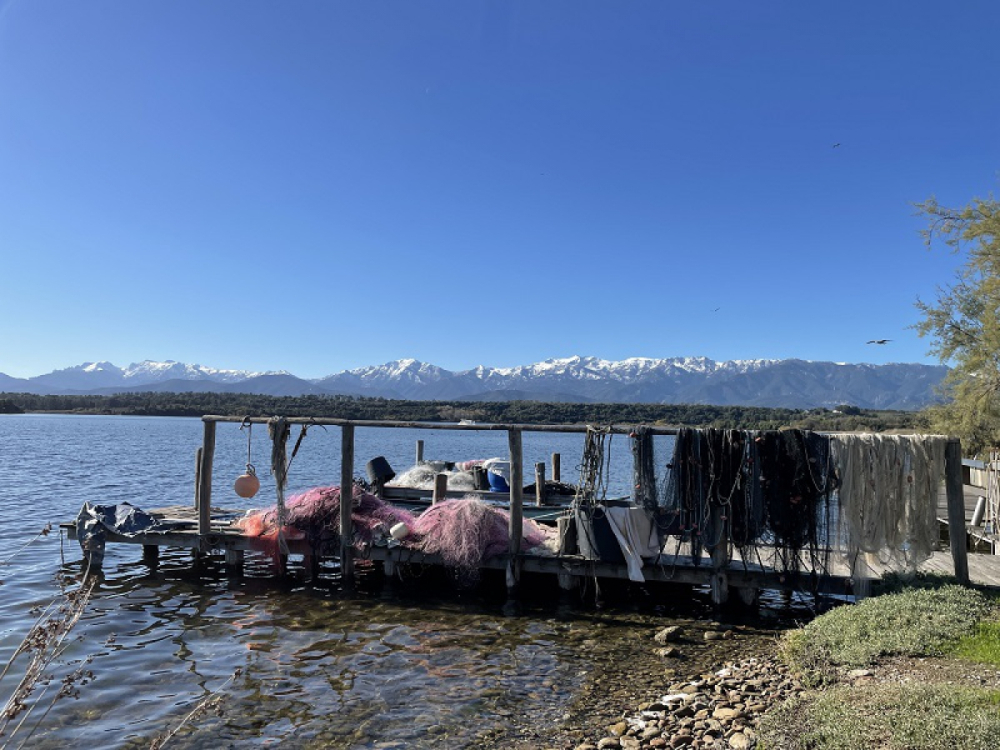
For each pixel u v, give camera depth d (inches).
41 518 787.4
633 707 292.4
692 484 426.0
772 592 493.4
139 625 407.2
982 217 1018.7
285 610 441.7
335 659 353.4
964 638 303.9
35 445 2249.0
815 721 225.6
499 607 451.8
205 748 256.4
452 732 270.5
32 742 258.2
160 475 1341.0
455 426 475.8
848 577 409.7
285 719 282.2
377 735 268.2
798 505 406.6
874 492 397.4
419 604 457.1
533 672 335.9
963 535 391.2
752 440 413.1
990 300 1008.9
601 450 450.9
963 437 1051.3
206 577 523.2
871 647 305.0
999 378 1015.0
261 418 510.9
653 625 415.2
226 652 362.6
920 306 1107.3
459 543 468.4
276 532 511.8
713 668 339.6
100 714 284.5
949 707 212.8
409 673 334.3
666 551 478.9
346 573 491.8
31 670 188.7
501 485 708.7
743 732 246.8
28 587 478.3
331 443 3046.3
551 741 261.4
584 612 441.1
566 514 489.4
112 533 532.4
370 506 522.3
